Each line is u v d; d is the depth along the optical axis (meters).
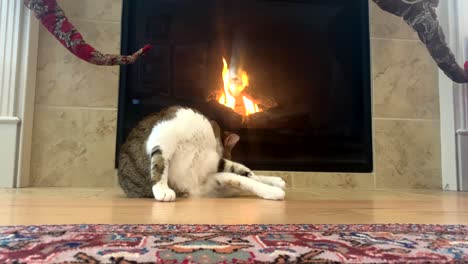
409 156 2.18
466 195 1.66
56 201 1.17
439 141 2.21
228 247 0.51
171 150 1.29
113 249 0.49
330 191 1.85
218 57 2.08
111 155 1.97
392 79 2.20
